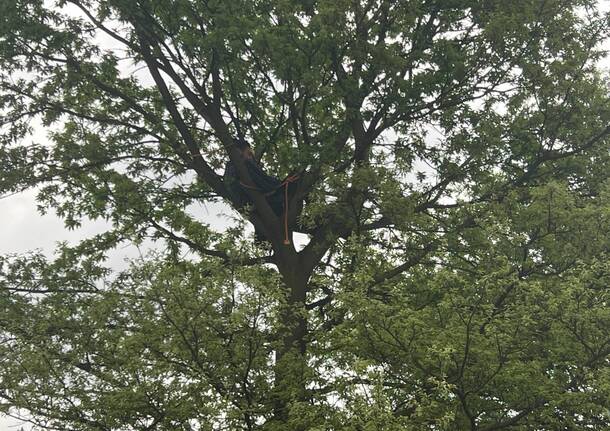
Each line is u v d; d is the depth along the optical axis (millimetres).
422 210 12852
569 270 10359
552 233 10281
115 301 9039
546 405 8836
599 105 13062
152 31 12609
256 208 12742
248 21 11195
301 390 8633
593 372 8609
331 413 7957
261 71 12086
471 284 9797
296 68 11312
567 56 12664
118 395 8234
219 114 13070
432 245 12125
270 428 8492
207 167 13539
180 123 13375
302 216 11930
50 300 11625
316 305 12141
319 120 12891
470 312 9305
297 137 12484
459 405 9102
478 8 12164
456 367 8852
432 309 9648
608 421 9016
